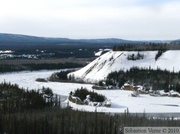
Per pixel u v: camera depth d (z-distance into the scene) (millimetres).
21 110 122375
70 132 96938
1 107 121375
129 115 114812
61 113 113625
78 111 119312
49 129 98062
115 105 145375
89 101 149875
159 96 171500
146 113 128625
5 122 101500
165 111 133625
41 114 113062
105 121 102875
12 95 137125
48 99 143000
